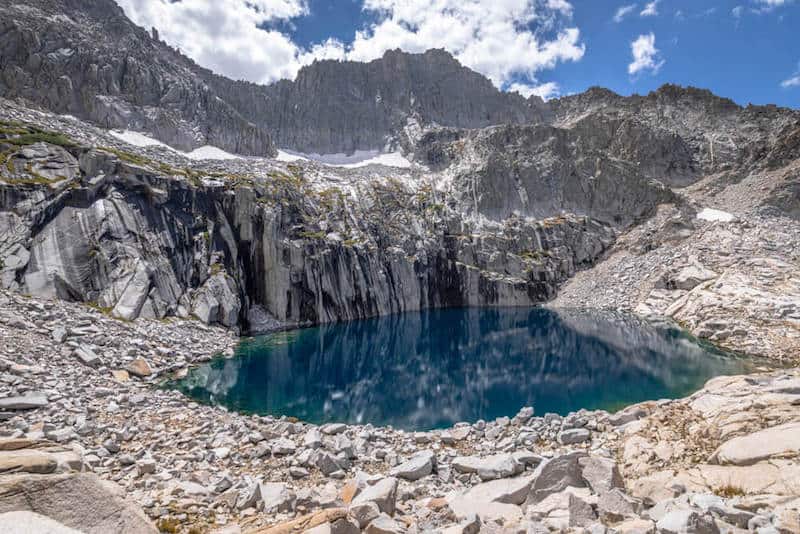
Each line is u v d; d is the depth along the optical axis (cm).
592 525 922
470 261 8694
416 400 3241
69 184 4691
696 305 5859
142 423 2194
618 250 9206
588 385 3525
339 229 7444
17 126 5119
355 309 7019
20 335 3105
